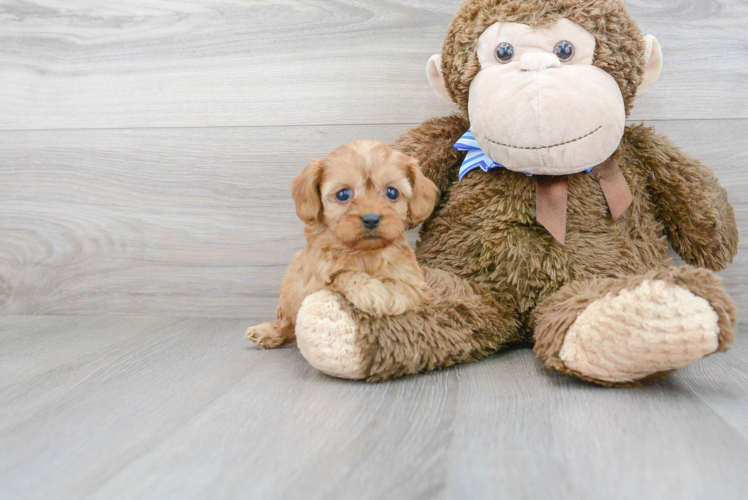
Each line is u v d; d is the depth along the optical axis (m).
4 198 2.05
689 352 1.07
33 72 2.02
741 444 0.89
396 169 1.31
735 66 1.75
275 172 1.94
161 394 1.18
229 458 0.87
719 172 1.77
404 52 1.87
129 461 0.86
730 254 1.59
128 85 1.98
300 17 1.91
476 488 0.76
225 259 1.98
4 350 1.58
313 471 0.82
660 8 1.76
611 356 1.13
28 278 2.05
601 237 1.48
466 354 1.37
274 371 1.35
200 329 1.83
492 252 1.49
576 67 1.39
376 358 1.23
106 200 2.02
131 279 2.03
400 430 0.96
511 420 1.00
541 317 1.34
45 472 0.84
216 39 1.94
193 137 1.96
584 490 0.75
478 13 1.49
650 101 1.78
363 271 1.31
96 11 1.99
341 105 1.91
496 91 1.38
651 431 0.94
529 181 1.50
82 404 1.13
